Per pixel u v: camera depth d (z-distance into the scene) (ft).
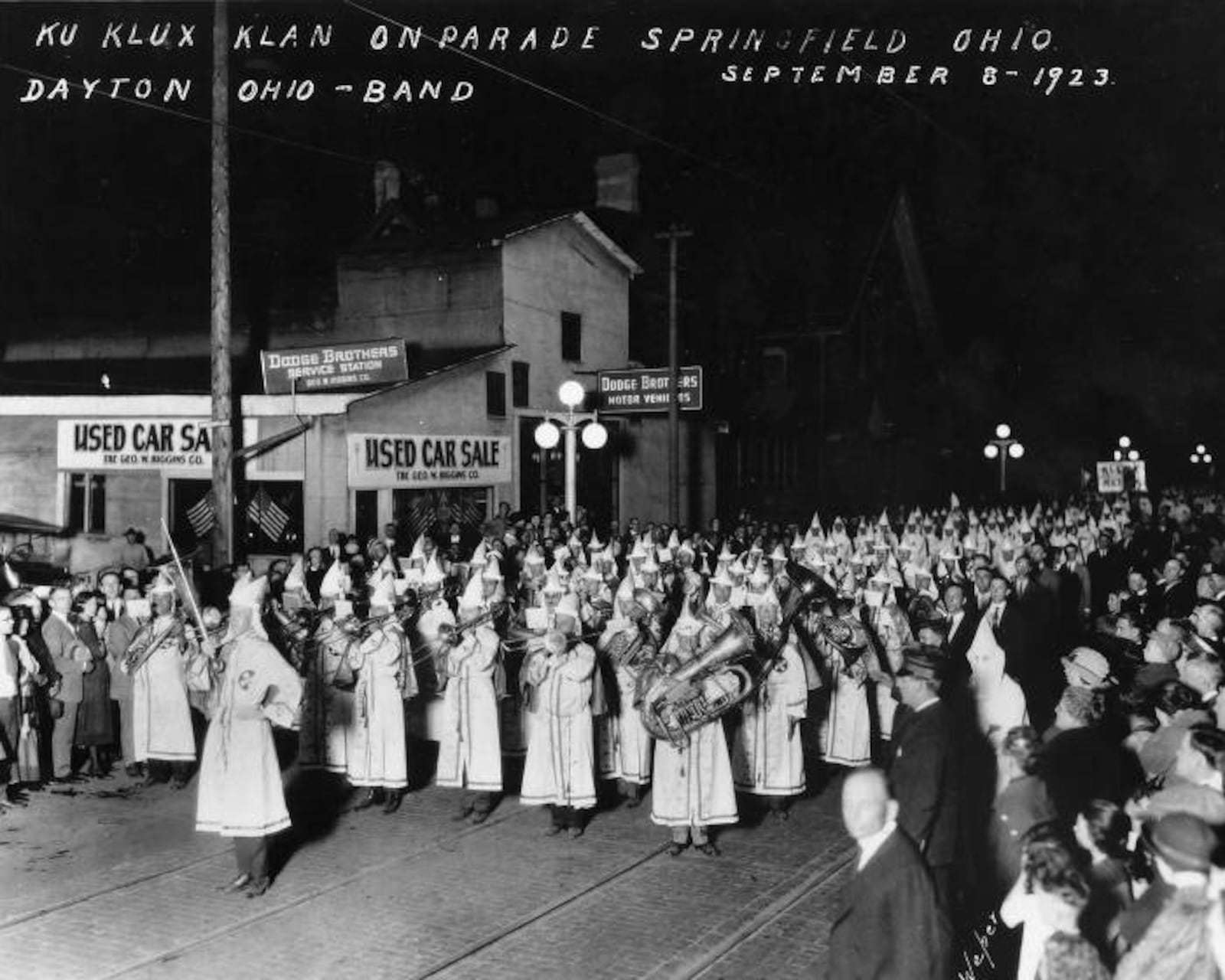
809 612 37.58
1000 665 31.86
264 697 27.55
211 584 51.52
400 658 34.73
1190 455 202.18
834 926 16.71
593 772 34.01
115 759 41.42
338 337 84.38
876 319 128.16
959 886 24.66
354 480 63.87
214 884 28.25
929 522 75.36
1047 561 64.08
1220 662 25.27
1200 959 14.24
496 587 34.17
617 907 26.68
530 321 80.33
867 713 38.01
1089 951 14.03
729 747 34.12
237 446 65.51
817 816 34.35
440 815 34.47
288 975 22.97
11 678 35.17
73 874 28.94
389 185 93.81
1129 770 23.82
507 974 23.03
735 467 104.99
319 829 33.09
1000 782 29.81
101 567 66.18
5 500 70.44
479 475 73.67
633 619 35.01
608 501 87.92
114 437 68.28
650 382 73.61
